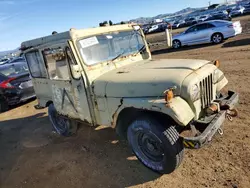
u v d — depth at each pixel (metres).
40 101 5.50
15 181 4.07
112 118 3.66
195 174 3.35
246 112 4.80
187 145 2.95
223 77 3.93
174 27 35.75
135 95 3.27
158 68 3.51
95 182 3.63
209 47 14.14
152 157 3.46
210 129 2.97
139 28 4.76
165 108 2.88
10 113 8.14
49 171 4.16
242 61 9.03
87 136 5.18
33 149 5.12
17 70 8.70
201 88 3.20
